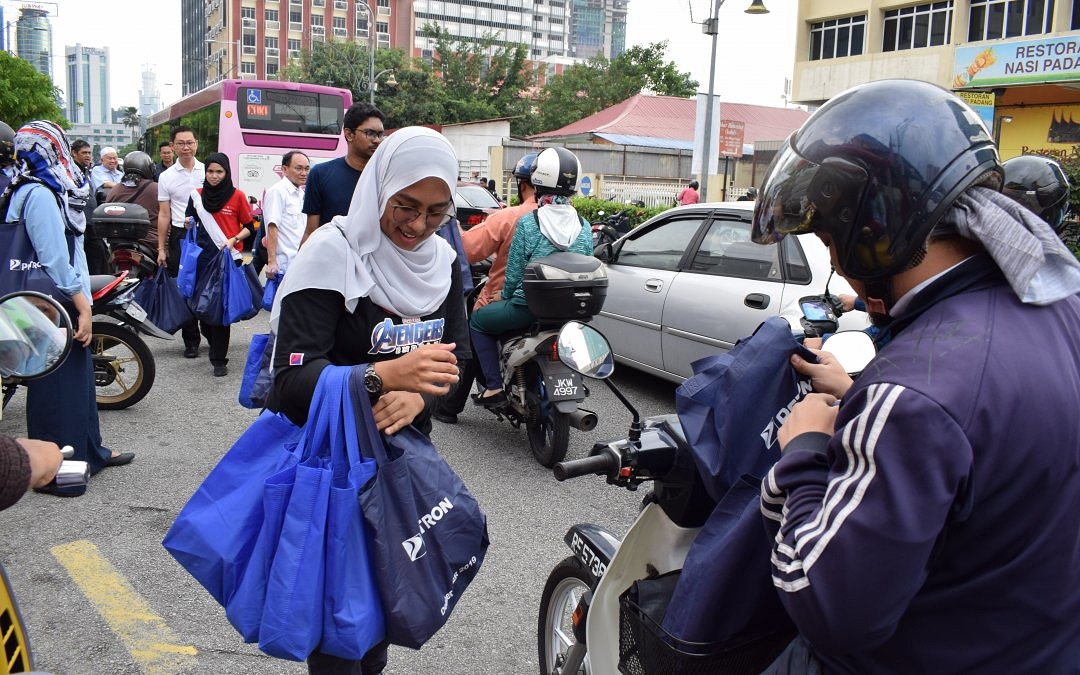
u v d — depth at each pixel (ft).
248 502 6.59
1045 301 4.24
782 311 17.85
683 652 5.61
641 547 7.21
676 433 6.95
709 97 52.01
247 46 352.28
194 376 23.58
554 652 9.11
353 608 6.24
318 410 6.44
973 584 4.17
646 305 21.62
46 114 132.87
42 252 13.52
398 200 6.91
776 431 5.98
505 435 19.22
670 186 98.22
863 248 4.57
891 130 4.44
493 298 18.02
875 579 3.88
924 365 4.03
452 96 209.97
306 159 24.18
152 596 11.55
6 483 4.68
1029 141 67.77
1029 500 4.05
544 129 216.54
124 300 19.35
